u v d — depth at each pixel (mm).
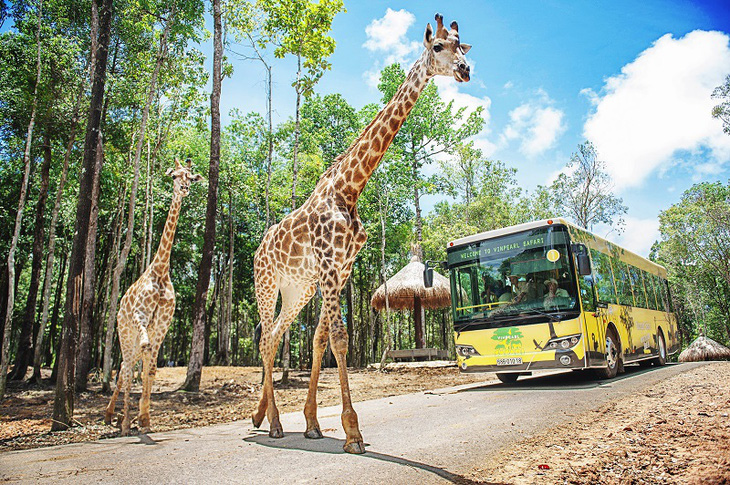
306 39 13641
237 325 35188
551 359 8820
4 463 3936
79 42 14656
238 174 27312
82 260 6410
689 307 42125
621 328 11062
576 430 4727
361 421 5680
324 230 4707
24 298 28812
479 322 9703
